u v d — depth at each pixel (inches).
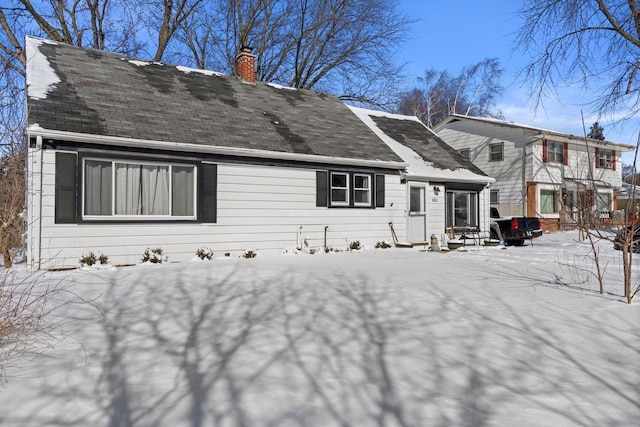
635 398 133.6
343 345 177.0
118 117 435.8
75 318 210.2
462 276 331.9
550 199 1017.5
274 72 1105.4
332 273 343.0
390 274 340.5
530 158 983.6
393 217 599.5
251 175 490.0
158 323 203.0
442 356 166.6
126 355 162.1
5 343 170.9
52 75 460.1
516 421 118.6
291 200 516.4
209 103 540.7
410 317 216.4
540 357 166.9
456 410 124.7
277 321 208.7
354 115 685.9
